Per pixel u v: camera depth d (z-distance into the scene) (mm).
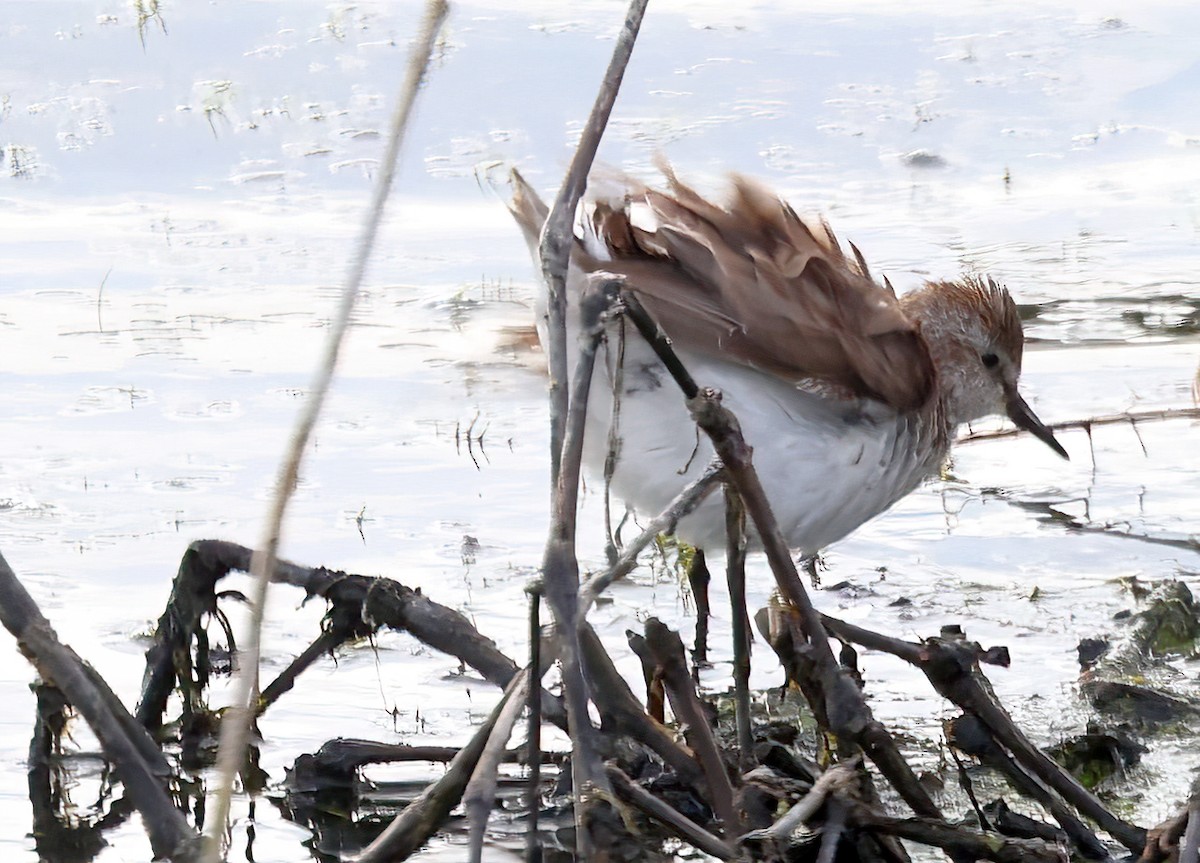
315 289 17234
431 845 7645
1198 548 11648
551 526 5508
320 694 9312
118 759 5125
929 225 19219
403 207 19625
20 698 9055
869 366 9852
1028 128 21984
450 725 8883
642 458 9500
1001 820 7734
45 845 7664
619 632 10195
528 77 22156
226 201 19672
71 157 20188
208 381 14766
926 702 9320
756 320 9508
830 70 23156
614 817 5418
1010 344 12094
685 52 23422
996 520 12352
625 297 6293
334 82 21859
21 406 14047
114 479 12391
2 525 11422
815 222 14648
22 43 22250
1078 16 25375
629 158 20438
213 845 4391
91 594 10320
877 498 10336
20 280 17312
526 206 9508
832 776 6648
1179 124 22125
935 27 24984
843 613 10578
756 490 6559
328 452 13227
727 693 9352
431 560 11055
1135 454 13695
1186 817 7195
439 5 4598
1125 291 17203
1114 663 9633
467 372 13633
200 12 23281
